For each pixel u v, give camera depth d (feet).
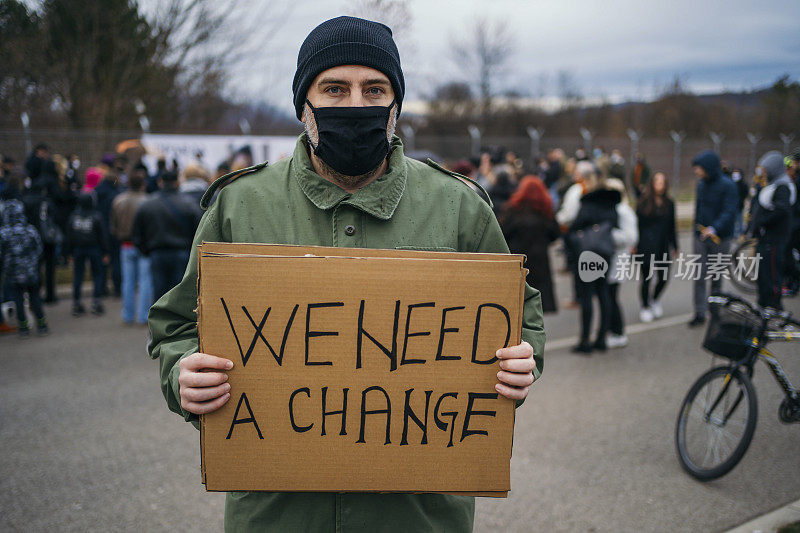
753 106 33.96
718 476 10.85
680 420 11.93
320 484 4.12
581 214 18.93
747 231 23.21
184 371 3.97
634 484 10.98
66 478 11.12
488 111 111.24
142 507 10.16
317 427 4.10
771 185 20.36
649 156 58.44
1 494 10.55
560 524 9.70
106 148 39.47
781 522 9.57
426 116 110.73
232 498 4.53
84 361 18.25
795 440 12.56
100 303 24.50
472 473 4.18
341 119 4.33
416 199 4.64
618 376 17.04
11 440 12.73
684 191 59.41
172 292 4.56
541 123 108.68
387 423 4.13
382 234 4.49
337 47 4.37
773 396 13.08
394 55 4.57
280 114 57.57
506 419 4.19
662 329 22.34
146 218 19.81
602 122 103.04
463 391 4.15
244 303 4.00
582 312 19.25
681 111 78.33
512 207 17.93
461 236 4.76
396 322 4.08
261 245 4.11
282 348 4.05
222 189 4.69
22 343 20.21
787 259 22.30
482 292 4.11
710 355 18.95
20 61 42.06
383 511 4.36
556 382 16.52
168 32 48.70
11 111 44.55
